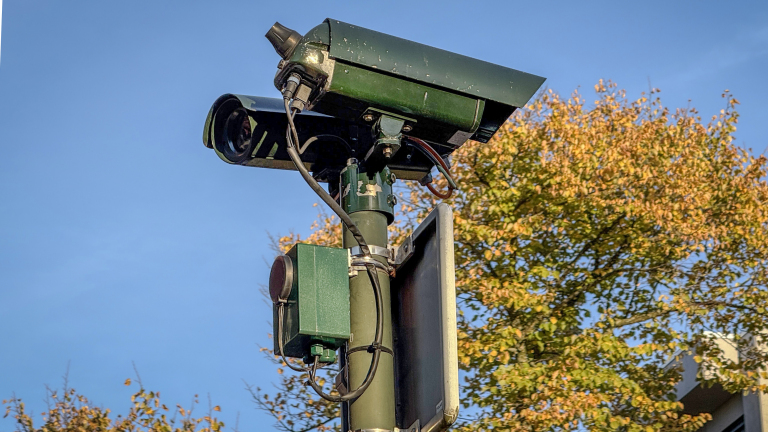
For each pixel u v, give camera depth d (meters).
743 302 17.77
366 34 4.90
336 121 5.93
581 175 17.89
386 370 4.88
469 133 5.21
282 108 5.77
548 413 14.59
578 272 18.27
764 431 18.94
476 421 15.59
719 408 21.86
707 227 18.03
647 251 18.25
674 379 17.95
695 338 18.12
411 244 5.05
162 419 13.91
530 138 17.64
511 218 17.30
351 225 4.98
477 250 17.52
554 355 17.31
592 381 15.56
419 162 5.98
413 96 4.97
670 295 18.22
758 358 17.86
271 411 16.23
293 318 4.86
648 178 18.14
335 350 4.90
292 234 18.22
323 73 4.80
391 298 5.32
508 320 17.25
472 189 17.77
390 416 4.82
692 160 18.59
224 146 6.07
